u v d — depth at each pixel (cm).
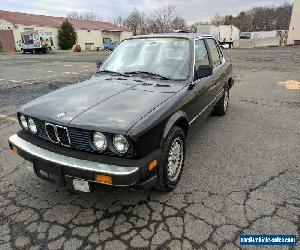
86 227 254
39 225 257
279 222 254
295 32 3906
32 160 262
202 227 250
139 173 230
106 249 229
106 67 393
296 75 1059
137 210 275
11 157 391
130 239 239
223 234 242
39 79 1050
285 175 332
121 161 233
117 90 310
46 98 304
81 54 2908
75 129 244
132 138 227
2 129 498
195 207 277
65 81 994
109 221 261
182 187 310
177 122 297
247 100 686
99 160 236
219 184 315
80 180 244
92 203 287
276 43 4078
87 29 4503
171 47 373
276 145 415
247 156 381
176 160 304
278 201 283
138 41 404
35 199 296
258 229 246
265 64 1448
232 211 269
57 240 240
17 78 1087
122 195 299
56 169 246
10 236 245
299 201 283
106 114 253
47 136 268
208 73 338
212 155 385
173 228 250
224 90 527
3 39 3528
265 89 812
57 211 276
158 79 340
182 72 346
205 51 421
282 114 568
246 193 297
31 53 3144
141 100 282
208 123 514
